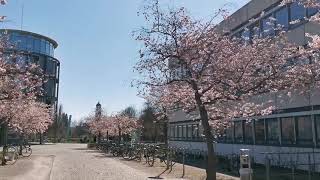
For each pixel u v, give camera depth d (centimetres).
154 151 2967
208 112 1589
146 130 6556
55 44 7956
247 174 1345
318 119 2019
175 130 4316
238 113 1631
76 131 11000
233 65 1323
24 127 3588
